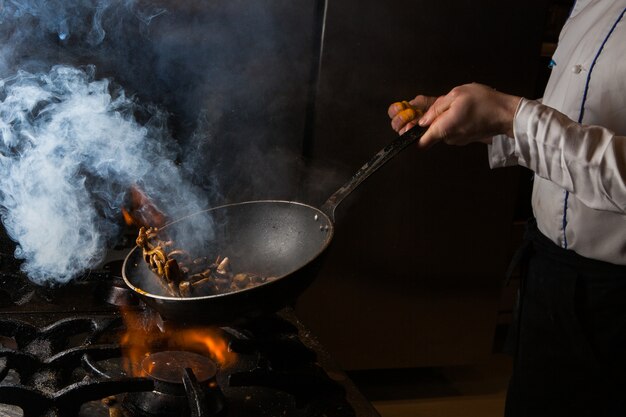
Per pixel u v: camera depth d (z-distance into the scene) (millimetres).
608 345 1233
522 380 1369
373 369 2199
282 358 913
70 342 987
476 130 1048
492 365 2299
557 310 1278
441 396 2066
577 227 1220
